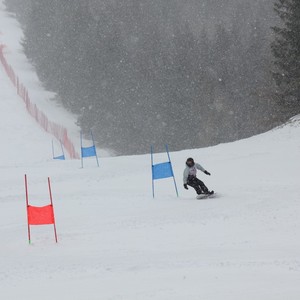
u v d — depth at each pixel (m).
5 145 128.12
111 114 155.75
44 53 181.00
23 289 21.27
